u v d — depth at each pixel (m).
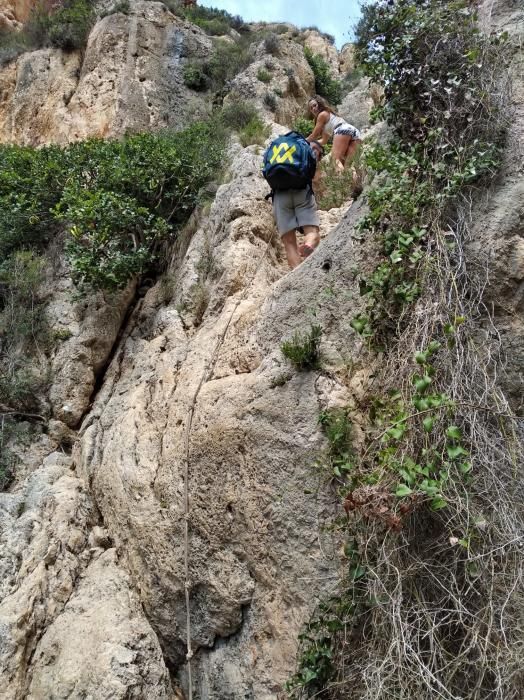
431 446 2.96
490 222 3.49
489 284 3.42
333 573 3.41
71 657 3.92
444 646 2.82
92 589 4.34
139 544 4.37
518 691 2.60
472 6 4.25
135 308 6.36
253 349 4.47
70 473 5.30
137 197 6.86
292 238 5.28
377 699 2.71
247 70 10.82
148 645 3.98
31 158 7.81
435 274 3.45
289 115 10.52
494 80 3.74
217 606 3.90
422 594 2.89
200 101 10.79
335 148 6.70
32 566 4.45
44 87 11.55
